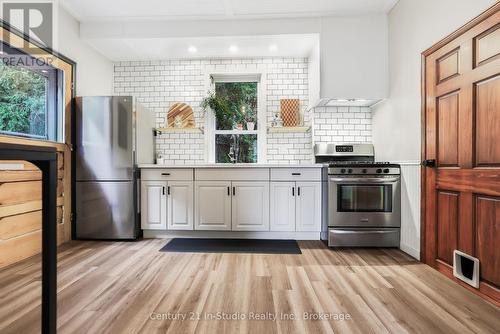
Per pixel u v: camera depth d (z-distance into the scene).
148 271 2.25
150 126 3.68
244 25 3.24
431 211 2.36
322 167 3.18
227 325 1.49
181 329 1.45
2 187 2.35
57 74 3.05
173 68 3.91
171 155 3.92
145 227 3.28
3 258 2.35
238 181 3.22
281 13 3.14
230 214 3.23
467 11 1.96
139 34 3.28
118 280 2.07
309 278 2.12
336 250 2.84
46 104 2.99
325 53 3.20
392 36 3.09
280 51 3.66
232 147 3.98
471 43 1.91
